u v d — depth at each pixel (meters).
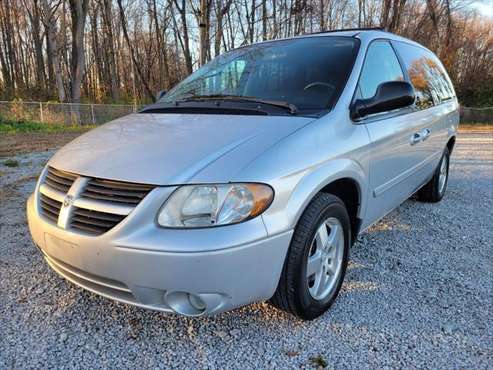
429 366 2.06
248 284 1.96
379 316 2.50
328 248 2.50
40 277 2.95
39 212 2.31
